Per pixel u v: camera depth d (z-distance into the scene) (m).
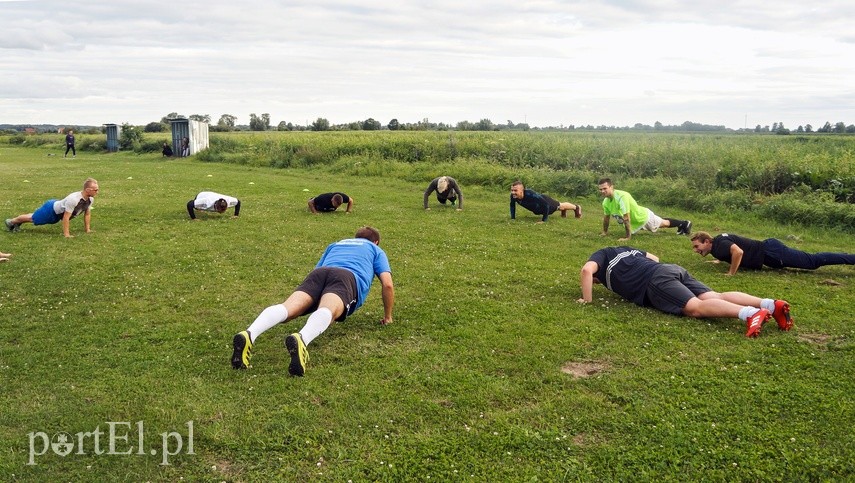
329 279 5.98
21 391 5.08
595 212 15.91
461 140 29.03
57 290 7.98
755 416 4.66
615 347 6.07
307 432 4.43
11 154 40.47
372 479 3.92
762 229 13.63
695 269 9.48
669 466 4.05
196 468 4.03
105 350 5.98
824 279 8.84
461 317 7.00
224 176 24.44
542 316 7.03
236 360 5.30
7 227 11.80
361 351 5.95
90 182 11.47
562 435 4.39
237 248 10.70
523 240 11.74
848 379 5.29
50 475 3.95
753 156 19.30
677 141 27.11
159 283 8.41
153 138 48.34
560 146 25.39
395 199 17.84
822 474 3.93
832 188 15.73
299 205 16.19
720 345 6.13
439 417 4.66
